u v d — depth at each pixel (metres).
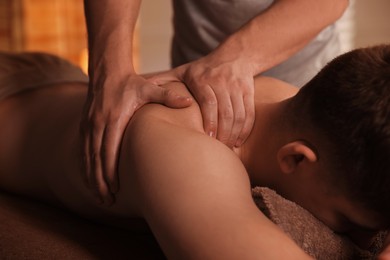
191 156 0.82
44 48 3.15
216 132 0.97
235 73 1.03
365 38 4.21
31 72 1.43
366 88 0.82
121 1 1.16
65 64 1.52
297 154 0.87
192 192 0.79
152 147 0.86
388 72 0.83
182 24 1.64
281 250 0.72
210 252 0.74
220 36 1.57
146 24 3.95
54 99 1.33
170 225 0.79
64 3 3.22
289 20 1.12
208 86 1.00
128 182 0.92
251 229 0.74
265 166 0.96
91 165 1.00
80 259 0.95
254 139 0.98
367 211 0.84
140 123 0.92
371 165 0.80
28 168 1.29
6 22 3.05
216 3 1.54
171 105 0.96
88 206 1.13
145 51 3.97
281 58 1.12
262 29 1.10
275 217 0.83
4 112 1.37
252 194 0.87
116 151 0.96
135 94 0.99
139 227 1.10
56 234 1.06
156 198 0.81
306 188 0.89
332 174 0.85
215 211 0.76
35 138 1.28
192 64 1.06
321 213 0.89
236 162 0.84
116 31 1.12
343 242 0.88
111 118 0.97
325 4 1.16
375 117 0.80
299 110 0.91
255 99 1.05
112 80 1.04
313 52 1.58
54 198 1.26
